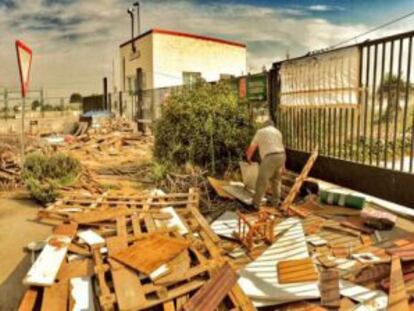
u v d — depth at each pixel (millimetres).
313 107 7043
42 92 22688
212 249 4051
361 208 5863
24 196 6801
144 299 2990
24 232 5055
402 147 5648
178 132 8109
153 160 8773
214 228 5008
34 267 3475
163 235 4277
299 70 7320
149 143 14125
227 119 8133
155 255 3625
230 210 5934
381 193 5961
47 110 25578
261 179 5789
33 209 6070
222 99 8289
